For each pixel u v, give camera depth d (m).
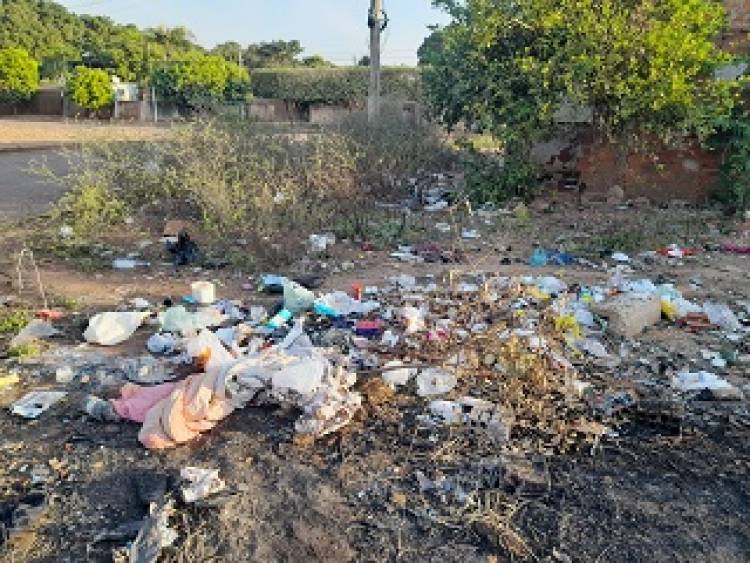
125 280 7.50
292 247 8.43
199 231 9.19
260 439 4.18
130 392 4.62
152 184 10.27
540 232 9.75
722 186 11.02
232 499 3.62
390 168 11.80
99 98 40.06
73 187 10.38
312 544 3.33
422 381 4.78
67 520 3.48
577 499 3.64
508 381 4.66
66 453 4.05
